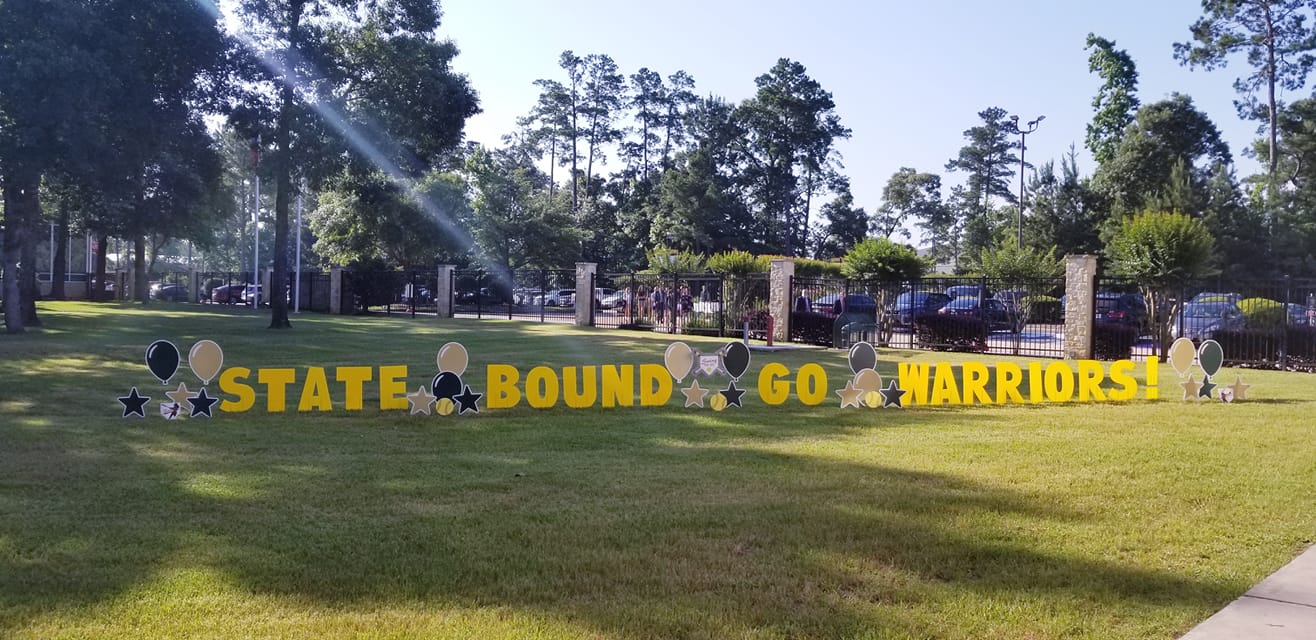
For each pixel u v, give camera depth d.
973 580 5.08
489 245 54.47
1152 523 6.26
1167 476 7.70
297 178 27.50
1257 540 5.92
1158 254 20.58
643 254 69.94
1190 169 49.03
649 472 7.71
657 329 31.25
